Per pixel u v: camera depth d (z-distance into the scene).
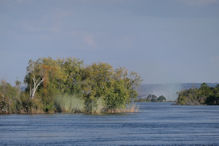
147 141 168.00
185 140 171.25
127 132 198.12
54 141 167.12
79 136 182.62
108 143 162.62
